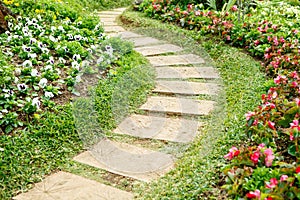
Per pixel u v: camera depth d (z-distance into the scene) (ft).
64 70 17.72
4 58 17.28
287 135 11.88
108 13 34.35
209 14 25.41
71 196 11.11
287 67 17.84
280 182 9.01
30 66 16.94
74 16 24.99
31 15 22.84
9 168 12.16
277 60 18.13
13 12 22.35
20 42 19.06
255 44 21.20
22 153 12.84
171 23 26.61
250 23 23.40
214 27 23.67
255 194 8.78
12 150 12.91
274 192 8.91
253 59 20.36
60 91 16.22
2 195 11.19
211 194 10.24
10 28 20.59
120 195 11.12
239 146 12.22
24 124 14.12
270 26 23.26
